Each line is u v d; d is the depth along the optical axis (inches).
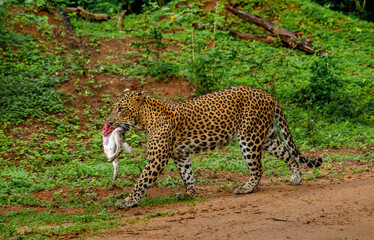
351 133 659.4
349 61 920.3
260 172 399.5
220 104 390.3
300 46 927.7
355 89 820.0
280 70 824.3
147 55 796.0
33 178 497.0
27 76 719.1
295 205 318.7
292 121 696.4
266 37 944.3
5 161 541.6
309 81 769.6
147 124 384.2
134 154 587.8
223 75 759.7
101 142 615.2
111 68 784.9
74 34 863.7
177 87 759.1
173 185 457.4
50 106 676.1
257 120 396.5
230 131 394.6
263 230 261.1
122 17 972.6
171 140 381.1
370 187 347.6
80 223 322.7
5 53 751.1
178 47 886.4
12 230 306.7
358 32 1045.8
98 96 724.0
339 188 359.9
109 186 456.1
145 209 366.6
